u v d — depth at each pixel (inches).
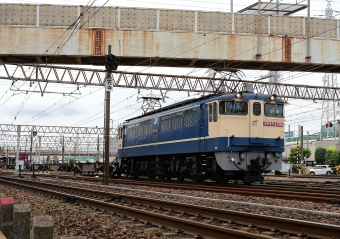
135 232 359.3
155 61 1075.9
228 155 821.9
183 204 459.8
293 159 3009.4
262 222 362.6
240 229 359.9
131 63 1113.4
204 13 1071.6
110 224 396.2
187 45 1050.1
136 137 1254.9
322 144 3937.0
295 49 1083.3
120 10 1045.2
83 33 1024.9
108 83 908.0
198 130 892.6
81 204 575.2
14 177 1412.4
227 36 1058.7
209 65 1119.6
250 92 872.9
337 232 301.9
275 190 730.2
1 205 291.0
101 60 1084.5
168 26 1057.5
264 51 1067.9
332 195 569.3
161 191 718.5
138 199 551.5
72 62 1111.0
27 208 279.1
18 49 1019.9
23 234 276.1
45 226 233.1
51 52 1027.3
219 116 823.1
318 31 1112.8
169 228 381.4
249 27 1085.1
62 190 808.9
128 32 1035.3
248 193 636.1
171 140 1017.5
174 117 1009.5
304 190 703.7
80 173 2032.5
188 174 991.6
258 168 832.9
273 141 846.5
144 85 1247.5
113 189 794.2
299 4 1119.6
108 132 905.5
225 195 612.1
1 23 1026.7
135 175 1322.6
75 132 2581.2
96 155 3380.9
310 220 384.5
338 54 1105.4
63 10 1035.9
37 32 1024.2
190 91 1269.7
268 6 1151.0
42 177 1422.2
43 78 1169.4
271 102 853.8
